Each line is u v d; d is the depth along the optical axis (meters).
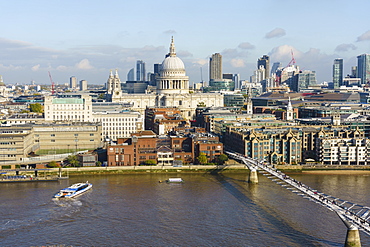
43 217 198.50
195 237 176.38
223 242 171.62
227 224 190.00
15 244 170.12
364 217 167.25
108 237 176.50
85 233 180.50
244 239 174.38
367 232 156.25
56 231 182.62
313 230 183.12
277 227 186.38
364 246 168.62
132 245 169.25
